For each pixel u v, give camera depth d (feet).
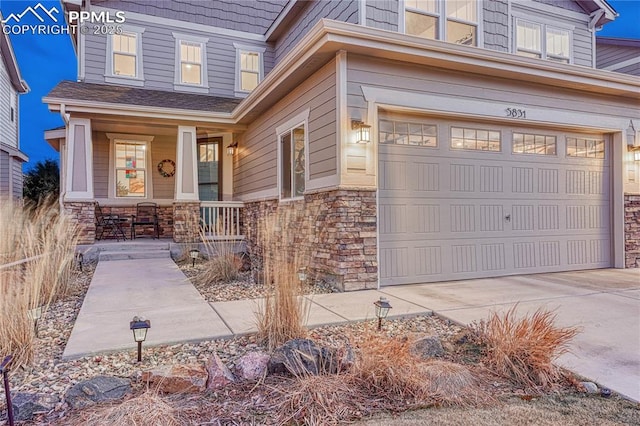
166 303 14.94
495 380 8.73
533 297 16.11
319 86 19.08
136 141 33.91
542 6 28.43
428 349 9.79
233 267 20.27
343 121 17.16
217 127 30.94
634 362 9.59
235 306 14.58
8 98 50.52
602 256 23.88
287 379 8.61
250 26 37.32
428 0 22.22
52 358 9.86
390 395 8.03
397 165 18.78
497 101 20.34
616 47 40.34
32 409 7.28
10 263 11.93
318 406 7.48
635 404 7.74
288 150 23.39
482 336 10.34
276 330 10.67
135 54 33.50
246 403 7.72
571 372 9.00
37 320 10.55
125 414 6.79
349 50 17.02
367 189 17.62
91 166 27.37
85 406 7.48
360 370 8.53
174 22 34.65
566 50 29.32
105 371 9.08
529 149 21.90
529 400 7.93
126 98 28.96
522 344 9.09
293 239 15.55
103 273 21.08
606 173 24.09
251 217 29.48
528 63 19.43
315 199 19.44
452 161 19.97
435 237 19.52
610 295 16.48
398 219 18.74
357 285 17.35
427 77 18.80
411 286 18.42
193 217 29.12
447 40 22.71
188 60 35.19
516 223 21.53
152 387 8.05
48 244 13.84
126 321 12.56
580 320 12.86
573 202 23.12
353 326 12.43
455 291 17.29
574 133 23.16
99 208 31.27
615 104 23.43
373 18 20.48
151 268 22.74
